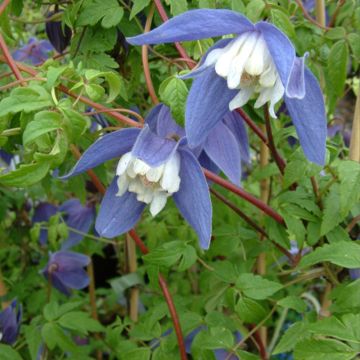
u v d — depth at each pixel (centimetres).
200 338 25
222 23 18
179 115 20
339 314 24
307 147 19
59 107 19
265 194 36
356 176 22
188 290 42
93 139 24
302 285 43
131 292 40
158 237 37
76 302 31
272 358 43
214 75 19
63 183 45
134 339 31
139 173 20
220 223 34
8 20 27
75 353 31
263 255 35
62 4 30
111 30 27
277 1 29
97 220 22
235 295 25
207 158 23
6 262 45
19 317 32
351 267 21
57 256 36
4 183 18
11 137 25
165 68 32
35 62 37
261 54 18
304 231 25
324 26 29
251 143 38
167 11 27
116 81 21
